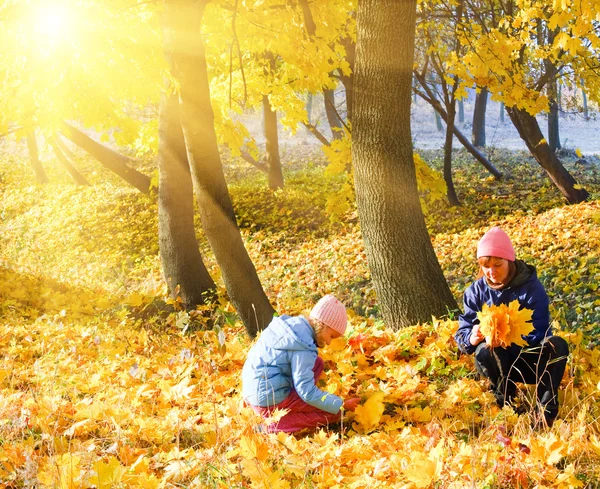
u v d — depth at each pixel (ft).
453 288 26.94
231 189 59.00
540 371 11.25
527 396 11.50
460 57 36.47
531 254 30.17
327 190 56.80
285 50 27.09
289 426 11.37
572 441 9.64
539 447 8.86
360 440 10.44
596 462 9.36
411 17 16.93
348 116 36.91
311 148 95.14
